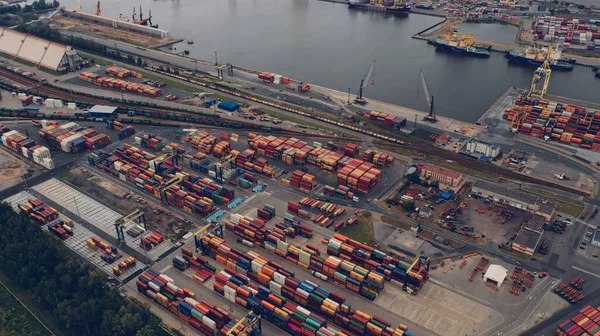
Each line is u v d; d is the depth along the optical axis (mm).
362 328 191750
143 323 196000
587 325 193250
